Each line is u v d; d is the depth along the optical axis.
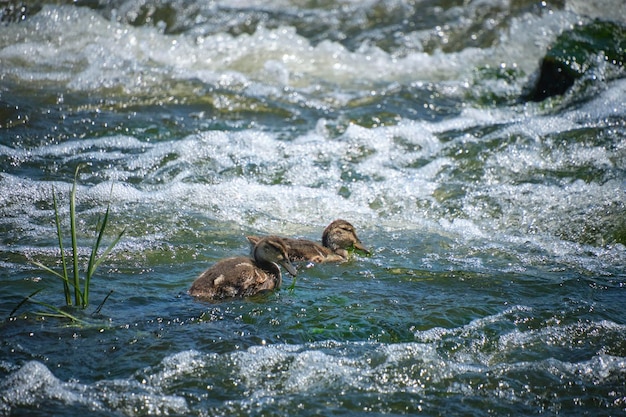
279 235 12.37
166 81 18.47
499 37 20.95
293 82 19.00
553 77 17.75
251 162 14.86
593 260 11.83
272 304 9.92
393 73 19.67
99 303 9.57
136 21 20.64
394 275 11.02
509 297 10.38
